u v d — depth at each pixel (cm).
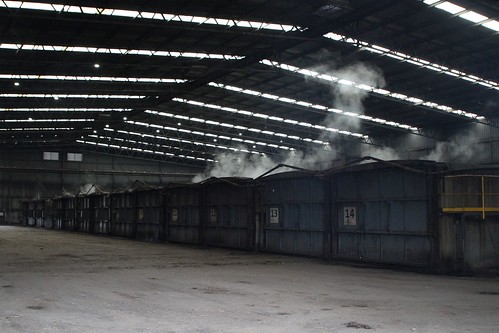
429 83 3919
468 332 973
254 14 2734
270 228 2952
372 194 2305
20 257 2652
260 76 4012
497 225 2156
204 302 1309
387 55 3309
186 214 3862
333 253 2489
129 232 4803
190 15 2606
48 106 4659
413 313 1163
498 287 1606
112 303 1292
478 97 4309
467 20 2770
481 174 2102
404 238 2147
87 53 3272
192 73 3953
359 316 1127
